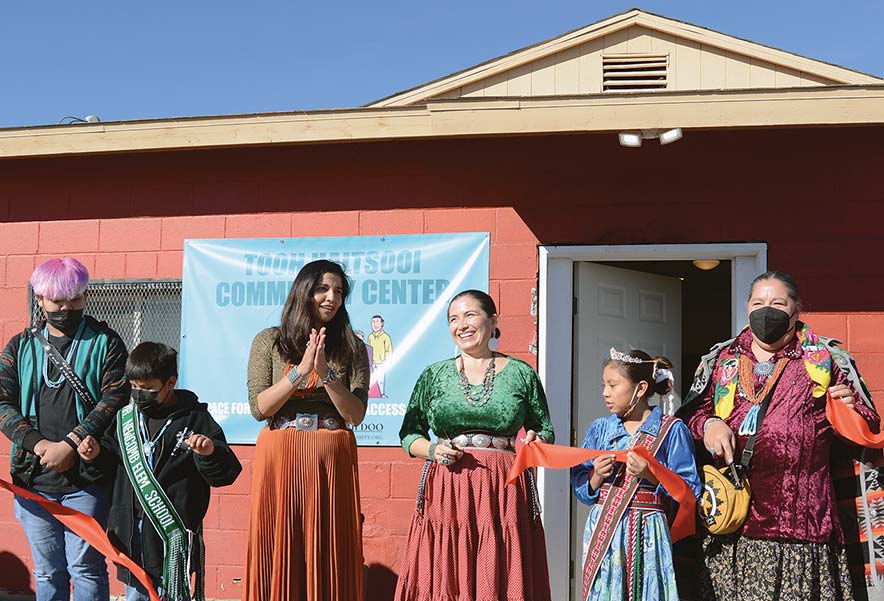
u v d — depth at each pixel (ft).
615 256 20.57
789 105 17.89
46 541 14.89
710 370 13.34
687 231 20.24
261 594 13.19
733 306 20.27
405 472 20.83
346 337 13.88
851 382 12.37
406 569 13.70
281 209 21.91
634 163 20.56
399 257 21.26
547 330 20.63
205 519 21.48
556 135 19.83
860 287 19.57
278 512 13.26
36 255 23.02
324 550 13.26
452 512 13.44
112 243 22.68
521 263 20.77
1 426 14.83
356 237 21.50
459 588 13.19
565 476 20.63
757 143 20.20
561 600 20.27
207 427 13.93
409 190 21.39
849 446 12.60
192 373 21.89
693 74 27.14
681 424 13.17
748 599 12.10
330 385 13.12
